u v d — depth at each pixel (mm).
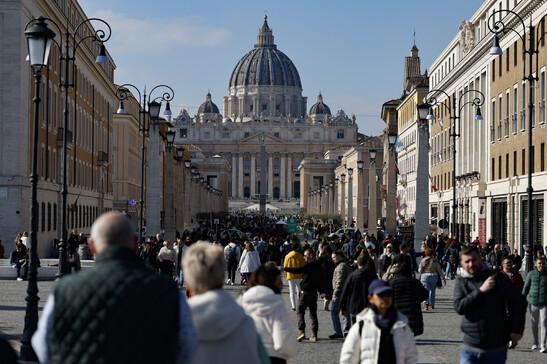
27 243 50812
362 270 21641
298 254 31078
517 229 63219
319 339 24406
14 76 55062
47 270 46562
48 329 7379
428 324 28359
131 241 7723
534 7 58219
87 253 47125
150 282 7305
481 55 77312
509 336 12969
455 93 91750
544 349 22031
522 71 62406
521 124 62719
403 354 11242
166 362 7211
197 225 107938
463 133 86875
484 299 12797
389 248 36875
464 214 84250
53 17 65000
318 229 108875
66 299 7191
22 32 55312
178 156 76875
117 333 7062
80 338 7070
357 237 70750
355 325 11406
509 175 66938
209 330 8281
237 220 161625
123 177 114812
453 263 52031
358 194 84312
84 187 83562
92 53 85125
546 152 55938
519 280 26641
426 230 55969
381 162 170625
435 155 105625
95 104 91250
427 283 33219
